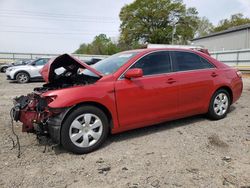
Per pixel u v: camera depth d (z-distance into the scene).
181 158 3.64
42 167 3.39
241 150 3.91
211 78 5.18
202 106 5.13
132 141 4.31
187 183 3.00
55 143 4.17
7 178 3.11
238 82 5.81
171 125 5.16
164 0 49.88
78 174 3.22
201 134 4.61
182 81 4.71
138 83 4.21
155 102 4.39
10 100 8.10
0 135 4.57
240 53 24.31
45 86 4.38
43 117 3.72
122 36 52.88
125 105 4.09
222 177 3.12
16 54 35.22
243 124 5.22
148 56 4.47
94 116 3.88
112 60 4.66
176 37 51.41
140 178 3.12
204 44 47.59
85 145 3.81
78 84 4.03
